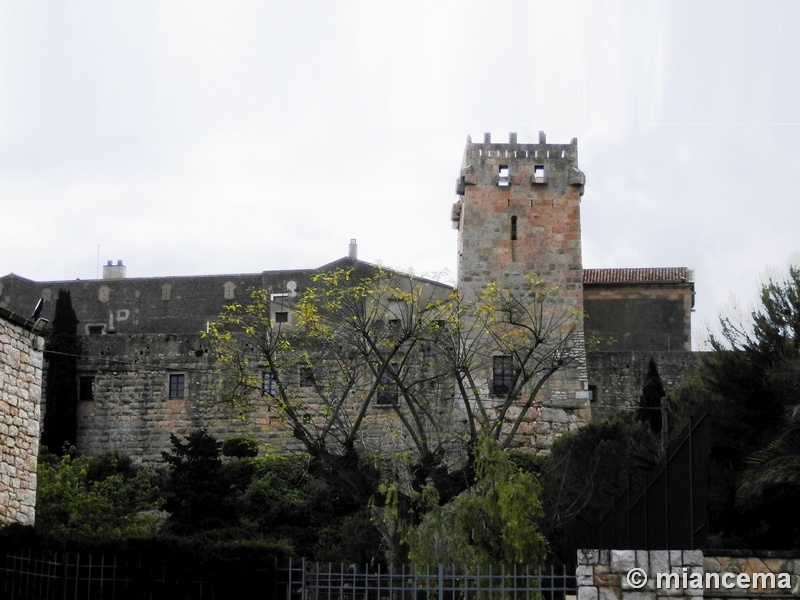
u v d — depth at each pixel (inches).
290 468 2492.6
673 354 2874.0
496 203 2847.0
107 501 2223.2
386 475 1806.1
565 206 2842.0
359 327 1867.6
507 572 1347.2
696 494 1011.9
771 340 1791.3
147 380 2965.1
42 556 1258.0
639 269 3366.1
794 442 1462.8
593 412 2795.3
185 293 3831.2
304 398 2711.6
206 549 1349.7
